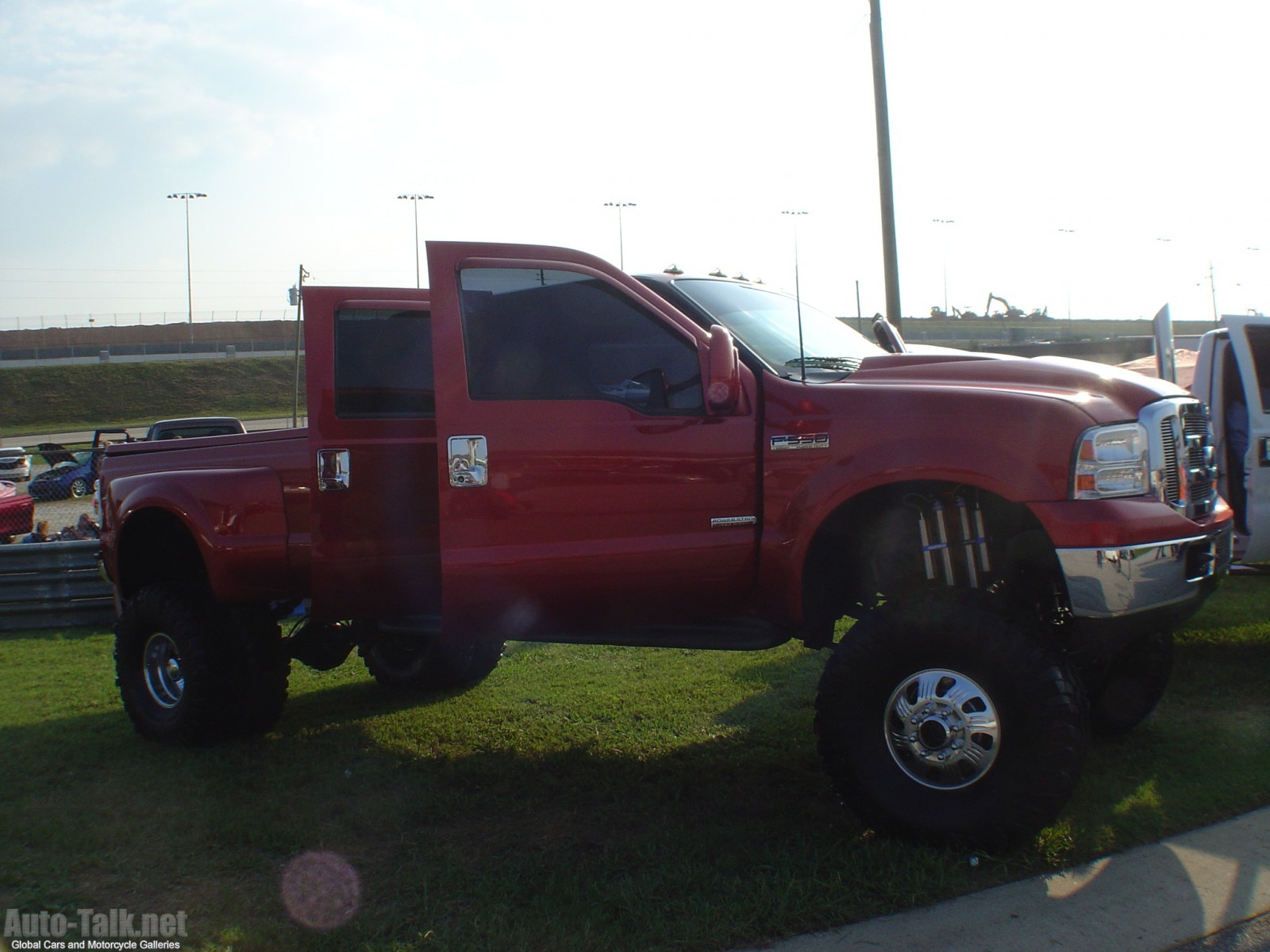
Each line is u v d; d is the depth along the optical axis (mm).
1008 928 3197
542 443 4141
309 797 4516
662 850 3812
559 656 7082
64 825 4215
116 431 17328
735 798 4324
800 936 3184
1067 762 3502
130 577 5695
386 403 5109
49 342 81000
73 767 5020
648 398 4250
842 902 3350
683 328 4250
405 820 4219
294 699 6352
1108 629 3664
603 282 4336
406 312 5184
